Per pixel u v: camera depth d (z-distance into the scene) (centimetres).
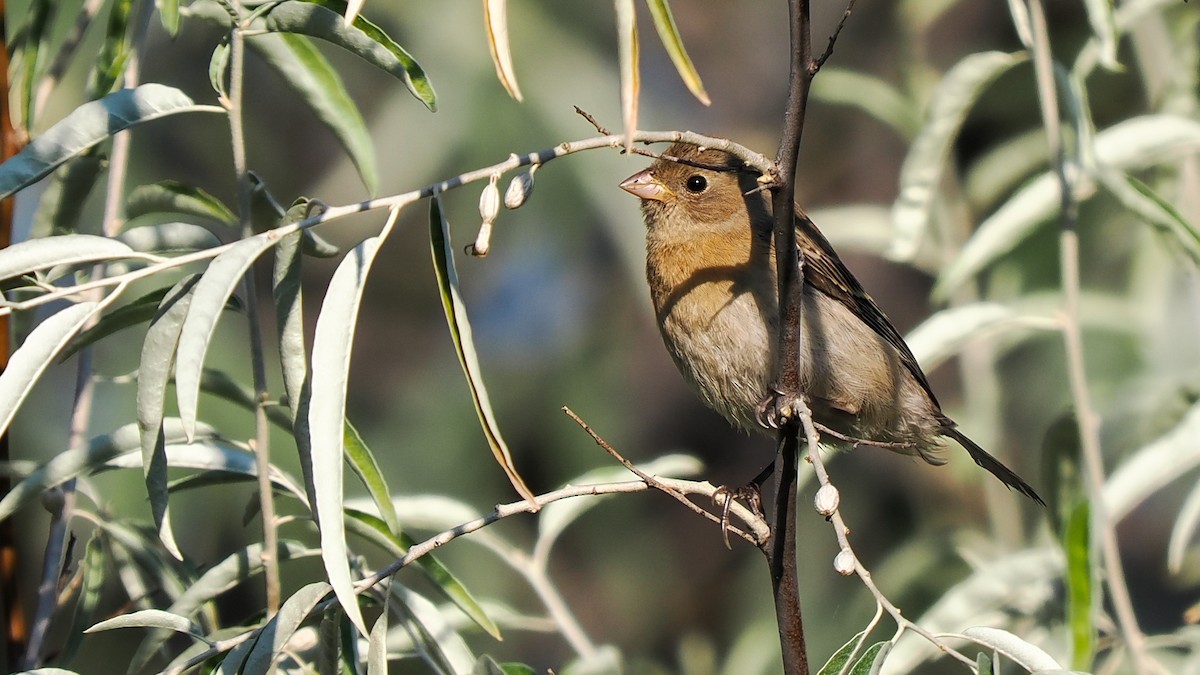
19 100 776
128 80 756
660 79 1406
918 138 913
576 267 1302
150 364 570
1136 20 1008
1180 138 883
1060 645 874
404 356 1299
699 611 1305
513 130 1168
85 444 670
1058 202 900
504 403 1262
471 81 1158
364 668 715
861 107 1174
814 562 1191
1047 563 888
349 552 720
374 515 714
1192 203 1042
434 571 705
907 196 919
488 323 1310
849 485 1234
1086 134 871
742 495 838
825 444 937
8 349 731
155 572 744
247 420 1034
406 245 1302
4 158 761
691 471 875
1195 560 1298
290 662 683
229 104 637
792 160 573
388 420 1259
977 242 900
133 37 759
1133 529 1342
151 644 657
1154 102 1101
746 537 611
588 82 1185
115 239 589
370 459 634
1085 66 922
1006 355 1247
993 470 952
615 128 1182
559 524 848
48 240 561
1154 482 823
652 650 1295
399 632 769
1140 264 1165
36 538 1084
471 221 1212
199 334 526
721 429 1346
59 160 607
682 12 1418
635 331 1312
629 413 1312
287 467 1016
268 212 688
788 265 594
